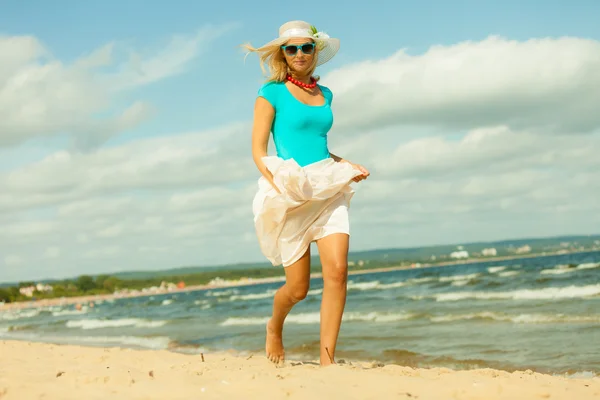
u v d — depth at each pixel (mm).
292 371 3467
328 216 3670
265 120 3701
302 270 3771
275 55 3736
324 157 3766
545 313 10023
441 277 42531
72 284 145125
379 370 3926
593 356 5727
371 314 13508
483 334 8086
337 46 3885
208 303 42031
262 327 12406
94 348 8188
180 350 9086
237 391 2779
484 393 2725
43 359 6086
